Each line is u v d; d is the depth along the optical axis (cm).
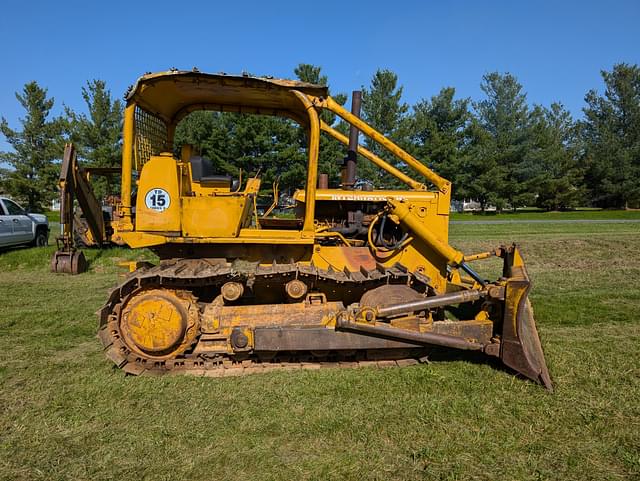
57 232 2014
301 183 2573
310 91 489
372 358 492
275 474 313
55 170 3092
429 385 441
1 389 439
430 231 531
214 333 464
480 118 4322
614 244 1373
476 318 497
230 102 554
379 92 3114
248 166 2545
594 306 736
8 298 820
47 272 1080
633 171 4131
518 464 324
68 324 660
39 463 324
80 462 326
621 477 311
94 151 2552
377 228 555
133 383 445
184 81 464
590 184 4372
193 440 352
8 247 1455
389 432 362
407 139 3070
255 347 455
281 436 358
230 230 480
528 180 3906
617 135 4438
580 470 317
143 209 473
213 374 461
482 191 3675
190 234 478
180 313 457
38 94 3338
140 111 502
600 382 447
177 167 476
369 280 493
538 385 442
